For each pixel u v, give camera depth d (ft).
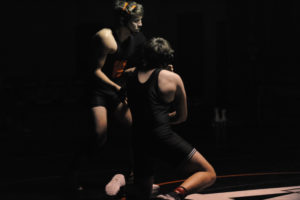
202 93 63.41
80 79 64.18
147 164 16.42
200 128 43.45
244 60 55.98
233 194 19.39
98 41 20.42
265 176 23.20
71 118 53.93
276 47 53.83
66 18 64.69
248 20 55.83
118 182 19.81
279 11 53.57
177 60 63.87
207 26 63.05
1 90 58.08
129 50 21.03
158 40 16.67
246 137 37.68
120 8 20.45
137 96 16.19
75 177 21.58
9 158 31.07
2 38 63.31
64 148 35.19
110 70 21.07
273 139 36.17
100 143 21.01
